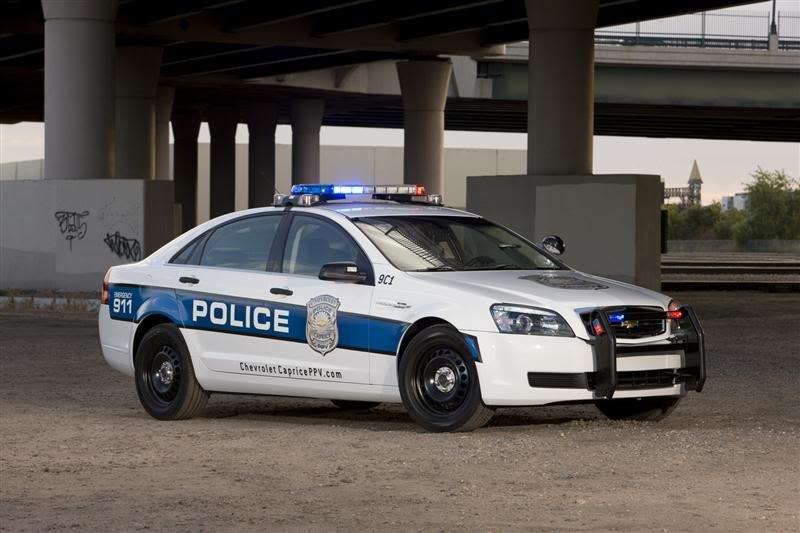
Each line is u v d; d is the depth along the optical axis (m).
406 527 7.93
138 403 14.45
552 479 9.39
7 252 33.50
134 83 58.75
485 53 54.41
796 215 125.69
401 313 11.61
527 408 13.62
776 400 14.32
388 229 12.30
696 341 11.81
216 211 87.75
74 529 8.04
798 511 8.23
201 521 8.20
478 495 8.88
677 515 8.15
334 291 12.05
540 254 12.84
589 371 11.13
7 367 18.16
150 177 59.47
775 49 66.81
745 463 9.93
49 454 10.97
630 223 31.58
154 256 13.62
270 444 11.24
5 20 47.00
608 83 66.81
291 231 12.60
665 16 43.78
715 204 145.38
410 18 46.66
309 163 79.00
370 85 72.75
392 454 10.54
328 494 9.02
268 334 12.43
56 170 35.62
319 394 12.20
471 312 11.26
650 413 12.45
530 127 35.28
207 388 12.91
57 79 35.66
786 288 38.78
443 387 11.49
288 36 49.66
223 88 72.75
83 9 35.59
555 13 34.66
